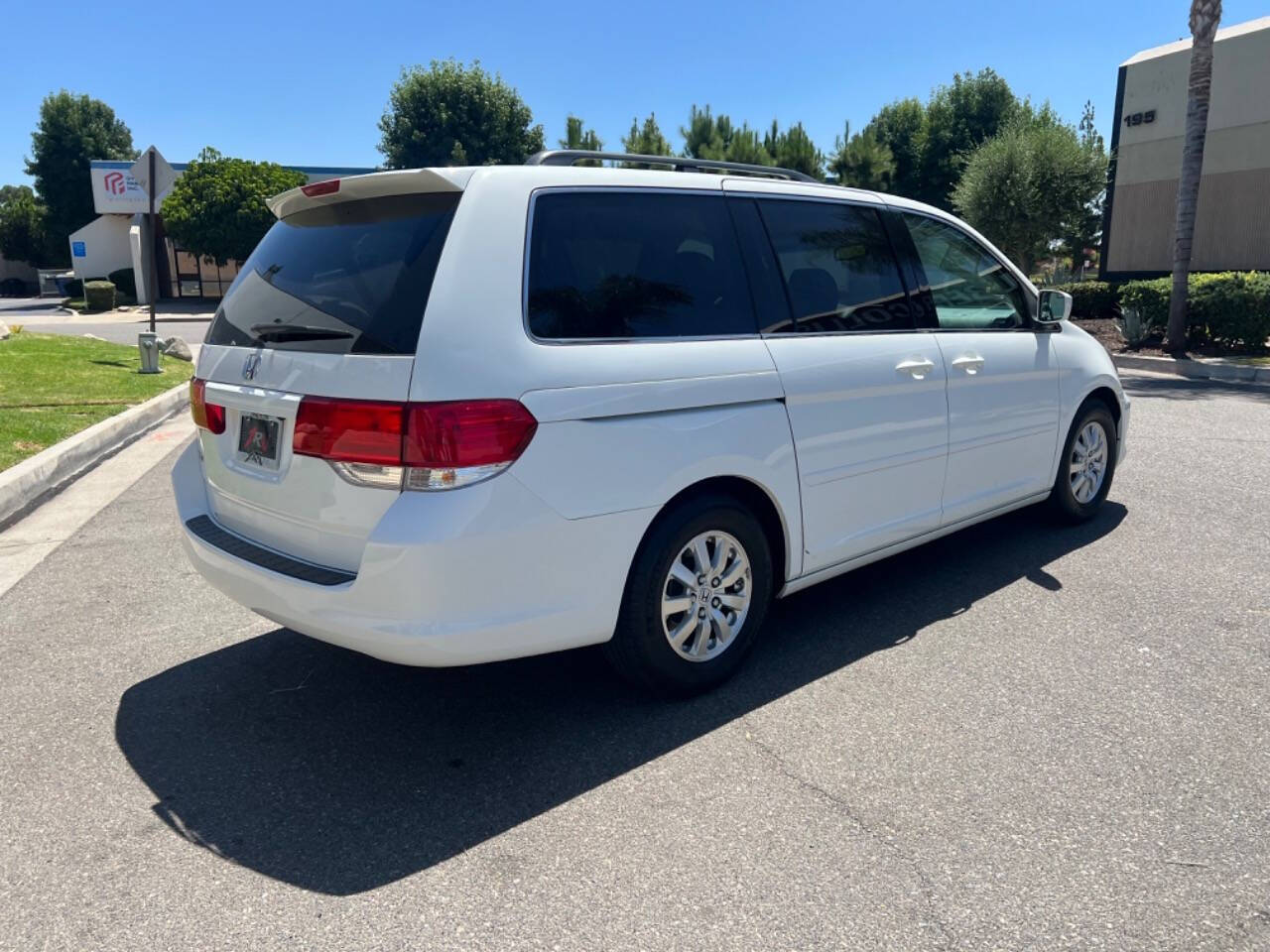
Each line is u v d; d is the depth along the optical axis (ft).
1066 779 9.65
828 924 7.62
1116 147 79.97
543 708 11.48
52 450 24.57
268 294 11.19
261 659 13.07
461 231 9.55
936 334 14.26
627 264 10.72
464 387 9.11
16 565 17.24
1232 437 27.02
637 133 106.42
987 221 75.20
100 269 130.52
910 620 13.98
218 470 11.66
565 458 9.64
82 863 8.58
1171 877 8.13
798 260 12.53
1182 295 47.19
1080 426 17.61
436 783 9.84
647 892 8.05
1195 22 44.83
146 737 10.91
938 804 9.25
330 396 9.59
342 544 9.72
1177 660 12.39
